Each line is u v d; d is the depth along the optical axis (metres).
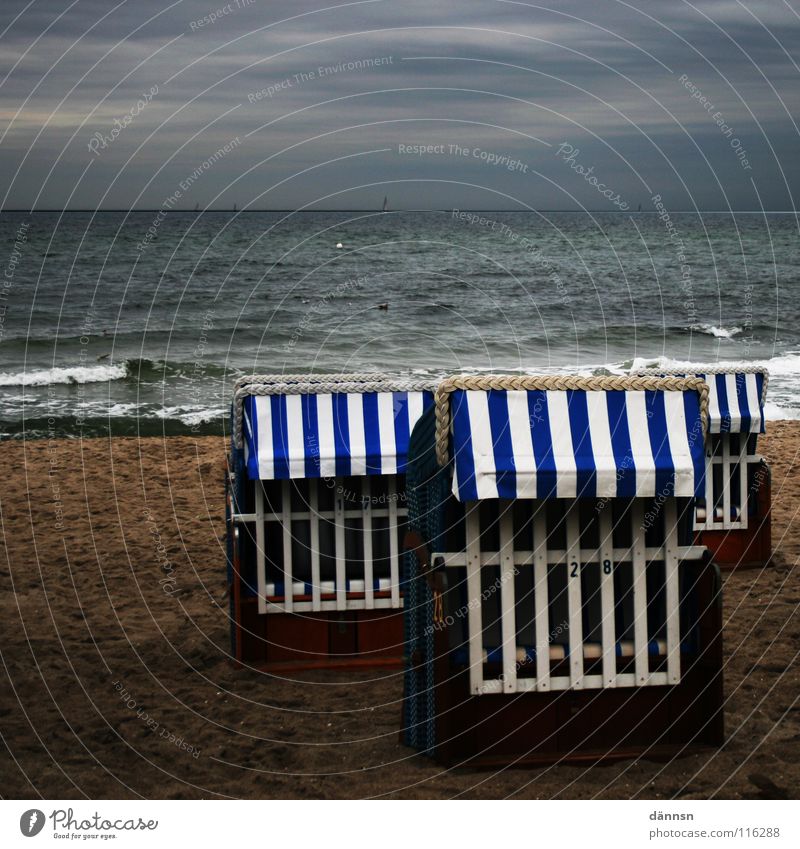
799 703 5.26
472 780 4.42
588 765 4.55
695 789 4.32
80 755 4.91
